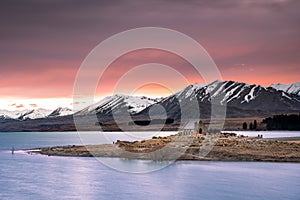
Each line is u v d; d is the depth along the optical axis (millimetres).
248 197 45188
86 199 45625
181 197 45625
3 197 46812
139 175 59594
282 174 58656
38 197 46750
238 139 108125
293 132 193375
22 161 78688
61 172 63188
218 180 54812
